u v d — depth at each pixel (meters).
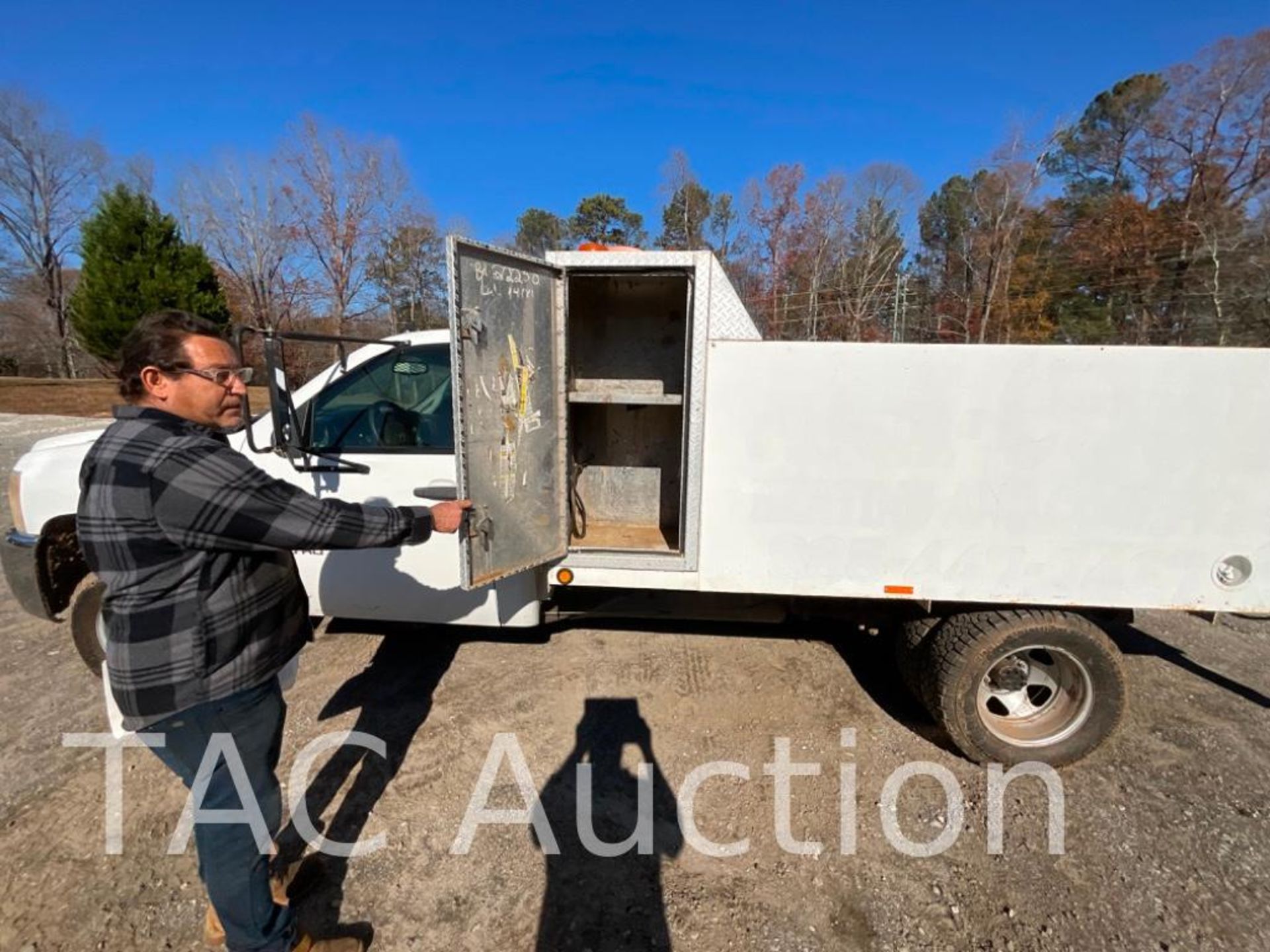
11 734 2.79
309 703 3.00
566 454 2.64
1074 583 2.37
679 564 2.60
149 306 19.48
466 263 2.04
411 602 2.94
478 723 2.86
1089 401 2.25
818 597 2.90
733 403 2.42
